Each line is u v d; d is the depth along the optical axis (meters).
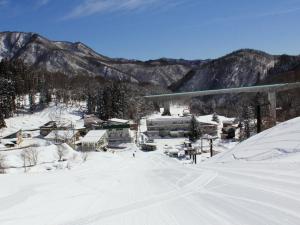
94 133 79.06
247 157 20.47
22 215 10.59
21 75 143.12
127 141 88.81
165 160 53.44
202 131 97.50
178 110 177.75
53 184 16.92
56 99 137.62
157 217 9.43
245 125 76.94
